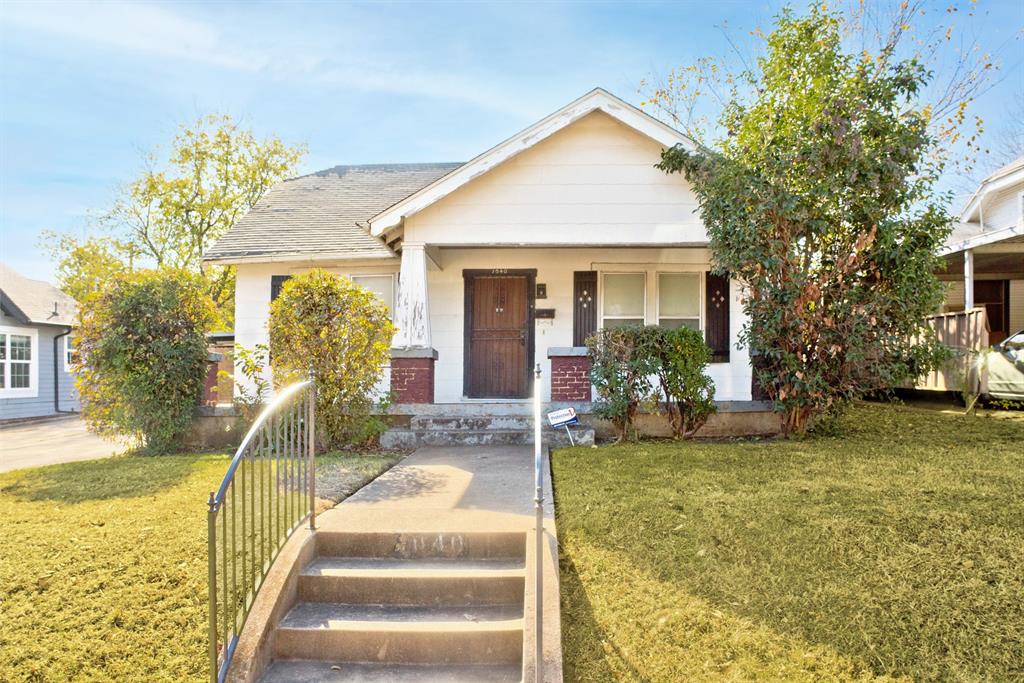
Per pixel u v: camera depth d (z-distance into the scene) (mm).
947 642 3361
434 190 9312
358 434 8352
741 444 7691
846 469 6043
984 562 3973
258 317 11922
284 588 3893
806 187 7625
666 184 9359
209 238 26938
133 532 4887
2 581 4090
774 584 3932
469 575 4109
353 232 12547
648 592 3922
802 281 7359
